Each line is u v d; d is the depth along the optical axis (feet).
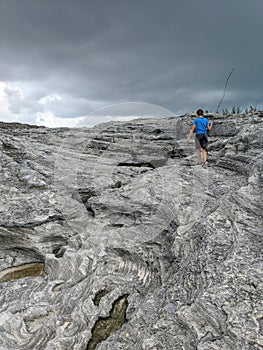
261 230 22.35
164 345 15.97
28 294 25.13
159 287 22.66
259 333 14.44
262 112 57.77
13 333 20.71
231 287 17.33
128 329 19.03
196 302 17.02
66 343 19.80
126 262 27.89
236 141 40.01
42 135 54.19
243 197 26.22
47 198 35.37
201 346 14.51
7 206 33.45
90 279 25.61
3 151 42.11
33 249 32.22
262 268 18.38
